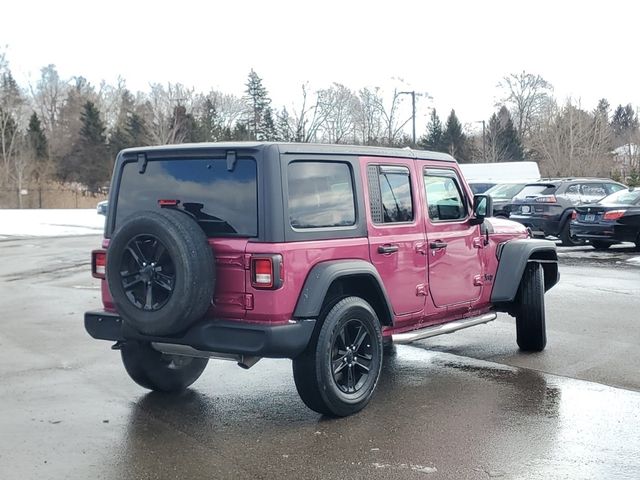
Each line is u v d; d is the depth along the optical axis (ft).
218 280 17.31
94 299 37.68
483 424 17.80
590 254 55.36
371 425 17.83
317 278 17.38
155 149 18.70
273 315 16.76
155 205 18.69
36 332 29.35
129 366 20.07
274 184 16.96
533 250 24.82
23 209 172.04
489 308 25.03
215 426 17.88
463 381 21.76
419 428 17.56
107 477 14.75
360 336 18.74
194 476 14.78
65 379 22.30
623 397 19.92
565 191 62.08
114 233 17.46
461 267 22.76
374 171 19.69
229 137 214.69
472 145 248.11
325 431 17.43
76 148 224.12
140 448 16.38
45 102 284.41
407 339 20.45
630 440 16.60
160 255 16.94
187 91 231.30
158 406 19.56
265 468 15.17
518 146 240.53
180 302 16.51
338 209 18.57
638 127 243.40
